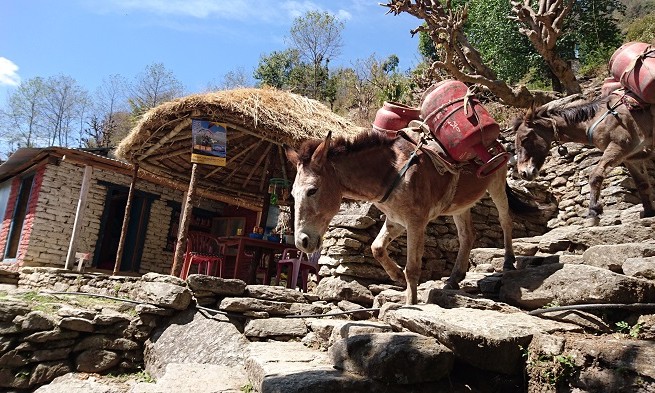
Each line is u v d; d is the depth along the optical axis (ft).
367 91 87.45
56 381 15.64
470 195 14.06
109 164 35.47
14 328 16.24
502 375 9.77
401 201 12.61
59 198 41.22
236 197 32.96
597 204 16.84
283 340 15.55
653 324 10.08
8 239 44.32
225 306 16.69
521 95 38.11
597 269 11.48
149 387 11.06
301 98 24.23
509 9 55.93
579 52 57.88
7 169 45.50
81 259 35.12
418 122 13.44
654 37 51.37
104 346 16.84
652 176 25.81
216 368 12.41
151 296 17.80
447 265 21.40
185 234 20.95
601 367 8.60
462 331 9.52
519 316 11.43
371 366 9.18
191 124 22.25
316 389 8.67
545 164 30.53
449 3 37.17
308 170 11.94
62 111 132.98
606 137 17.24
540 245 17.99
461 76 37.32
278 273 24.79
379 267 19.61
